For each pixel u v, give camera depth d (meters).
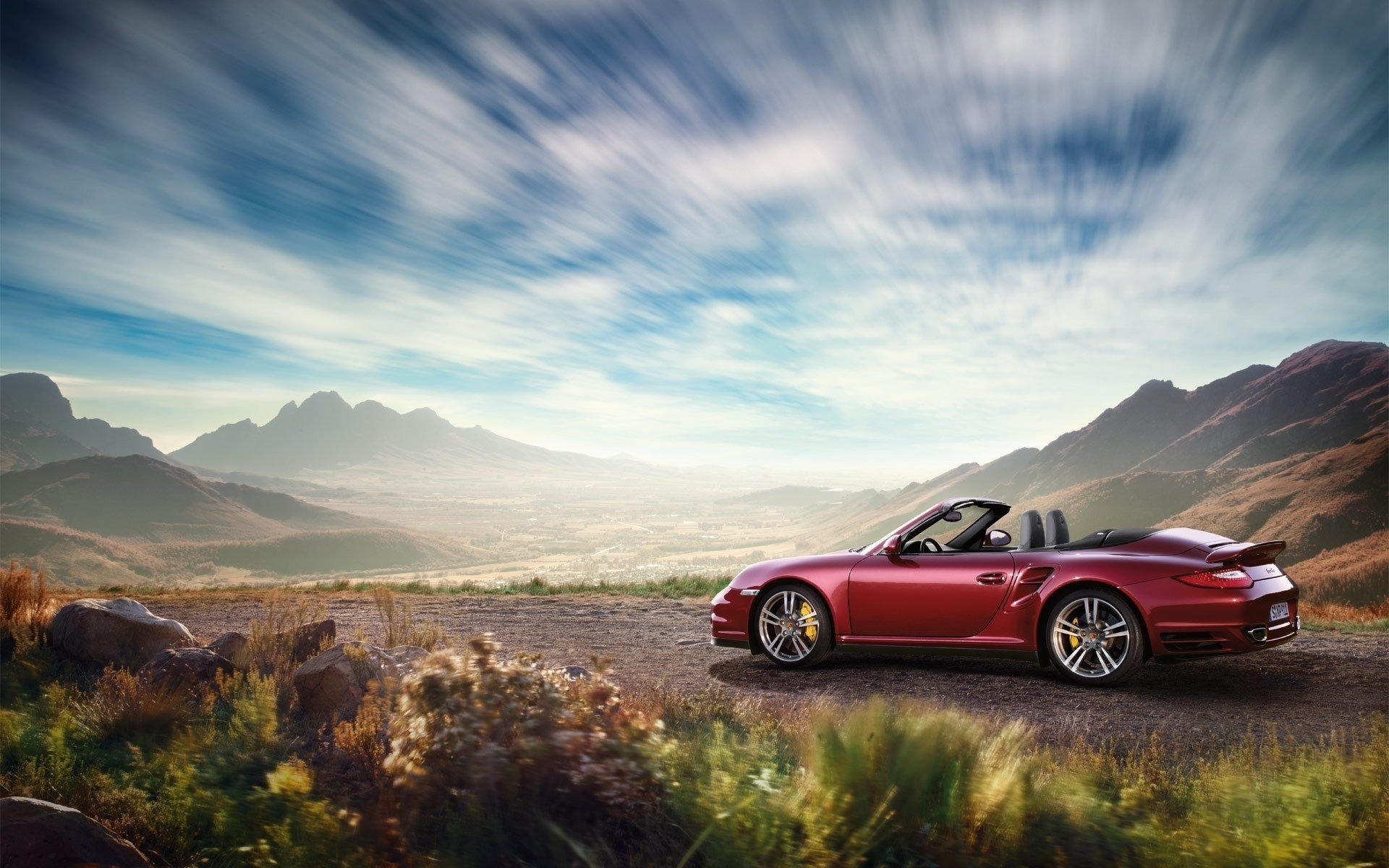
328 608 13.19
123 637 6.89
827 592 7.26
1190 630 5.99
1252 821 3.00
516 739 3.60
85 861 2.79
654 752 3.59
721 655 8.41
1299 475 158.62
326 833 3.10
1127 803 3.33
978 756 3.53
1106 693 6.16
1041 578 6.52
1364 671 6.74
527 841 3.14
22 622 7.77
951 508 7.27
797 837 3.02
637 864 2.98
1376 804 3.08
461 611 12.85
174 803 3.54
